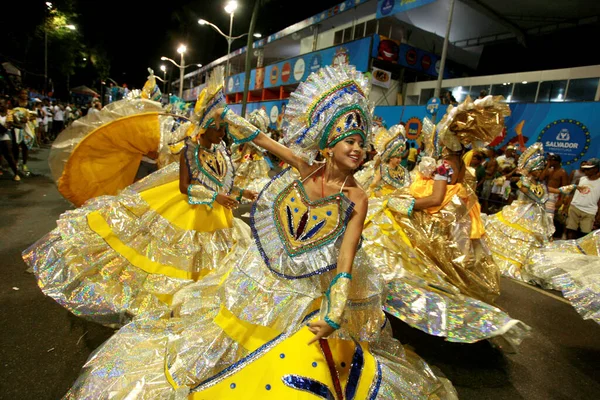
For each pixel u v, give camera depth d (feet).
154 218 10.88
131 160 12.88
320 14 79.05
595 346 13.57
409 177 15.74
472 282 12.87
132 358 6.57
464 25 61.46
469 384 10.52
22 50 124.88
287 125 6.57
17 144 32.22
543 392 10.56
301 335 6.47
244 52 111.65
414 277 11.24
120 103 12.19
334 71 6.31
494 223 22.66
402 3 55.01
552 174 29.22
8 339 10.05
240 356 6.40
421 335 12.98
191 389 6.20
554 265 14.06
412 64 62.49
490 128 12.23
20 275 13.75
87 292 9.80
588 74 40.14
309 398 6.04
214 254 11.34
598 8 49.01
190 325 6.90
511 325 9.95
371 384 6.59
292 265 6.48
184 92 167.02
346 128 6.13
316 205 6.47
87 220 10.53
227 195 11.34
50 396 8.23
